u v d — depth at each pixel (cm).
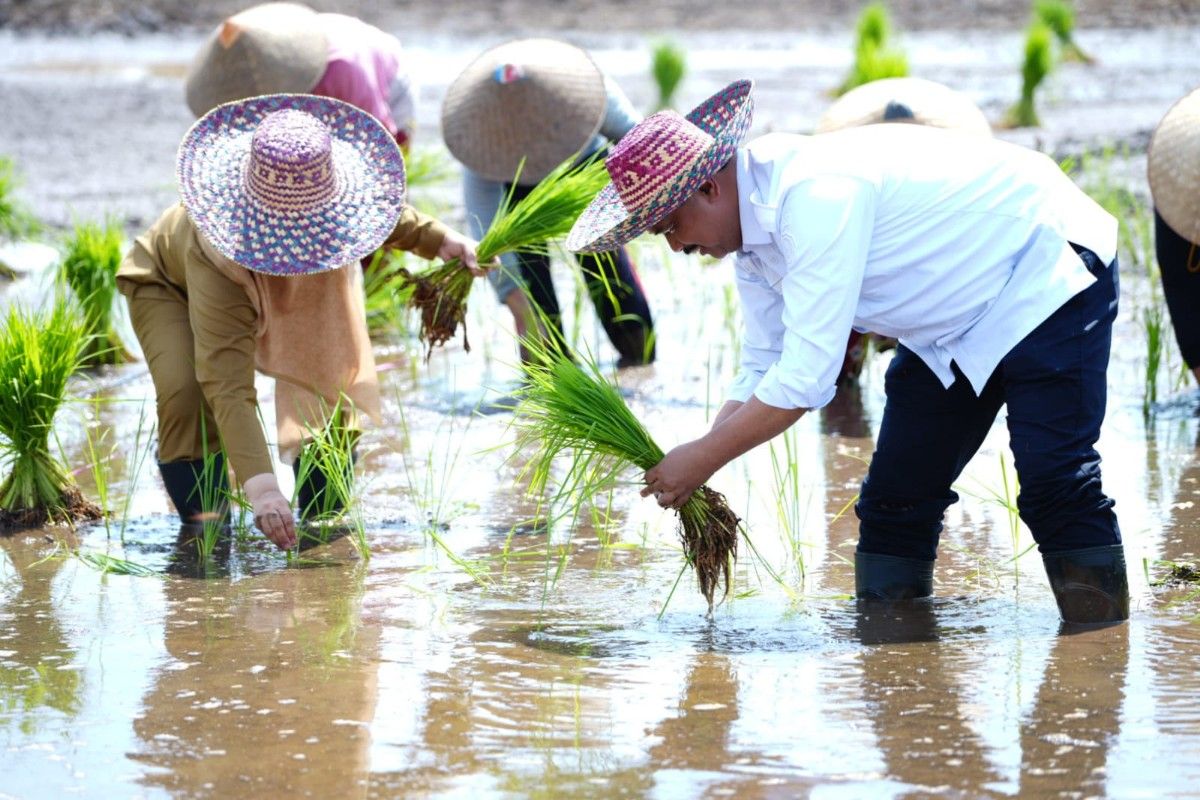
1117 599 753
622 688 691
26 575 900
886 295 712
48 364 1018
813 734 630
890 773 589
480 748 627
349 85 1230
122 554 939
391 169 897
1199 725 623
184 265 930
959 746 612
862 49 3131
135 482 1041
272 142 838
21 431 1008
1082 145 2347
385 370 1422
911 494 798
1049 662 702
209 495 970
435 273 1019
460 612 813
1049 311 707
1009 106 2886
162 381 966
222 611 823
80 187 2305
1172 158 982
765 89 3272
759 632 767
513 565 902
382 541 958
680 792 579
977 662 707
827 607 806
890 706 656
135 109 3194
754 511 999
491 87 1225
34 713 678
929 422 778
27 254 1859
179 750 633
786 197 681
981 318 718
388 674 717
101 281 1445
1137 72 3400
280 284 896
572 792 583
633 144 662
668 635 767
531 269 1288
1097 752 601
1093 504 744
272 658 744
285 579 882
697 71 3691
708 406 1236
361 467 1116
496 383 1357
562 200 1030
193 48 4556
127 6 5138
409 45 4469
